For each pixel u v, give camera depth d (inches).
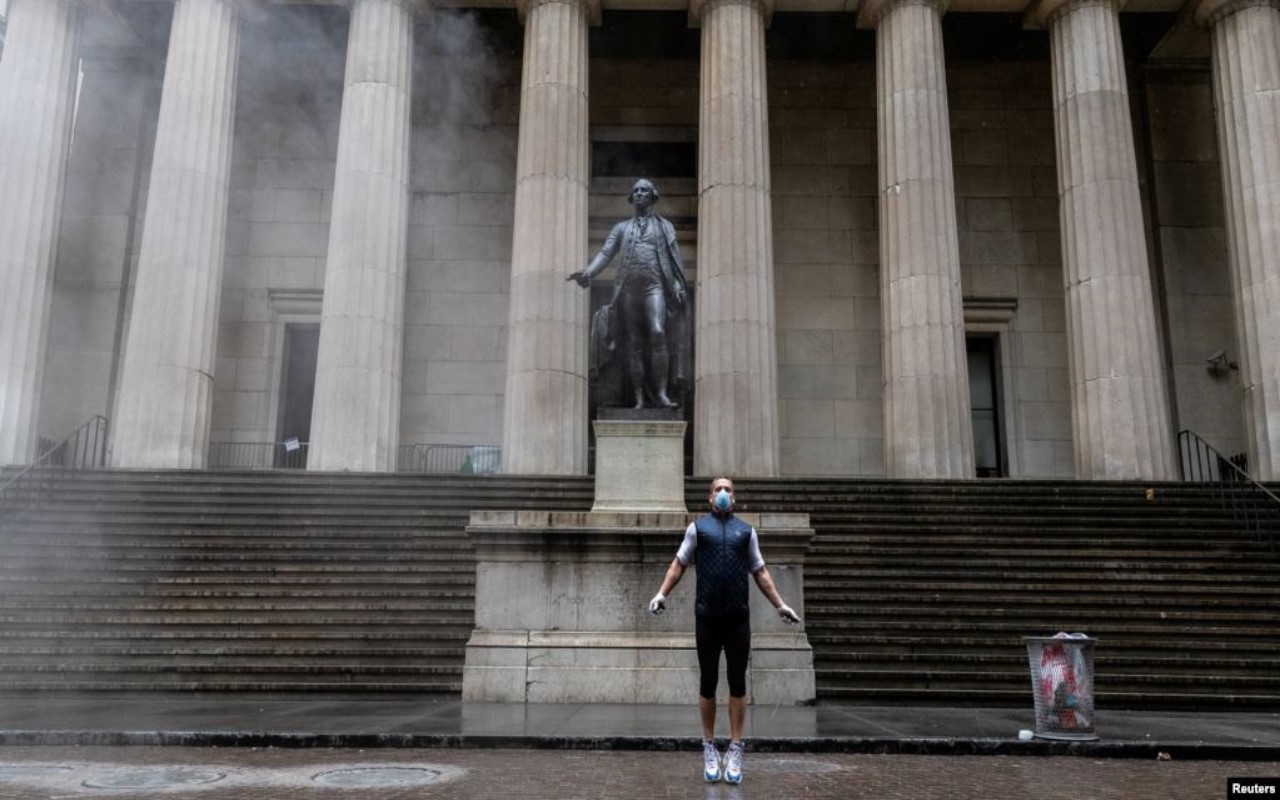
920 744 287.7
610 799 209.5
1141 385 735.1
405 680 435.8
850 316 1002.1
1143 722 357.4
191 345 752.3
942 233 771.4
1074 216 786.2
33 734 291.4
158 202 766.5
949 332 752.3
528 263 769.6
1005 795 222.4
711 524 241.4
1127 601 501.7
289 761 260.5
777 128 1040.2
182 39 800.3
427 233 1011.3
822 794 218.2
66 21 825.5
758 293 762.8
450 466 965.8
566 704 366.0
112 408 938.1
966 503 635.5
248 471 658.8
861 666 452.8
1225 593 509.4
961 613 492.7
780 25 1005.2
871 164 1034.7
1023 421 978.1
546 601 379.6
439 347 991.0
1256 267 763.4
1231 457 901.8
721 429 735.7
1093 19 808.3
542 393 741.3
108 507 598.2
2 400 746.2
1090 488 655.8
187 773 241.4
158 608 486.0
